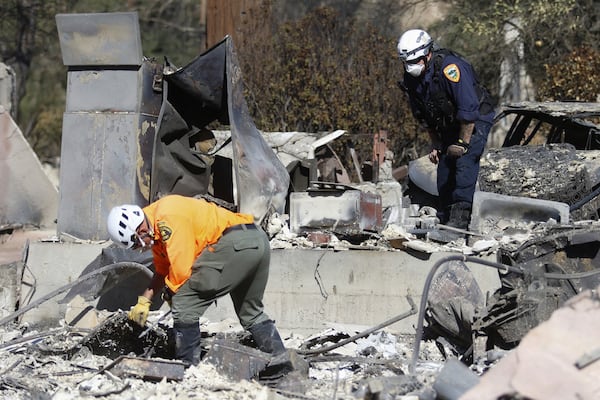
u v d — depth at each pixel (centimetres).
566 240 1370
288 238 1720
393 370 1365
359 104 2734
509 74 3597
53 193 2167
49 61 4684
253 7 2934
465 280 1543
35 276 1742
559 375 1012
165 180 1781
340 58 2808
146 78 1761
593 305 1083
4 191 2094
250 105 2783
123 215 1297
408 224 1872
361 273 1631
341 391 1279
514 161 2064
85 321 1564
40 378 1330
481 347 1405
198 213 1302
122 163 1755
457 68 1766
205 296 1332
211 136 1917
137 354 1494
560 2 3400
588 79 3064
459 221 1830
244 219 1342
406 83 1833
